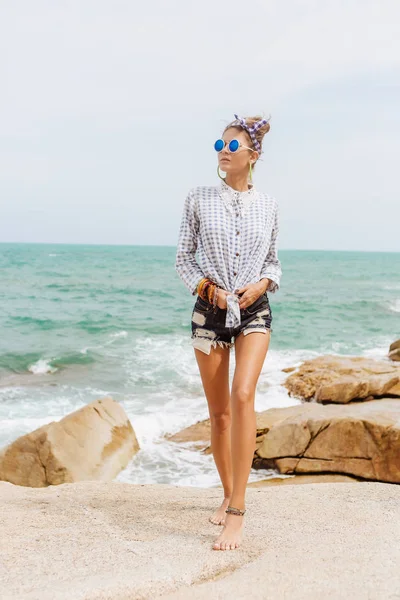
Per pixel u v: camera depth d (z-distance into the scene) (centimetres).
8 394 1188
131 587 254
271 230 341
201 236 331
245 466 303
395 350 1493
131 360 1525
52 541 317
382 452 700
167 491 444
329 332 2150
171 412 1038
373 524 340
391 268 8088
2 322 2242
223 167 334
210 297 319
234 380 308
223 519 350
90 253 12056
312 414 776
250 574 266
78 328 2116
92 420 799
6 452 727
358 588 243
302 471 736
